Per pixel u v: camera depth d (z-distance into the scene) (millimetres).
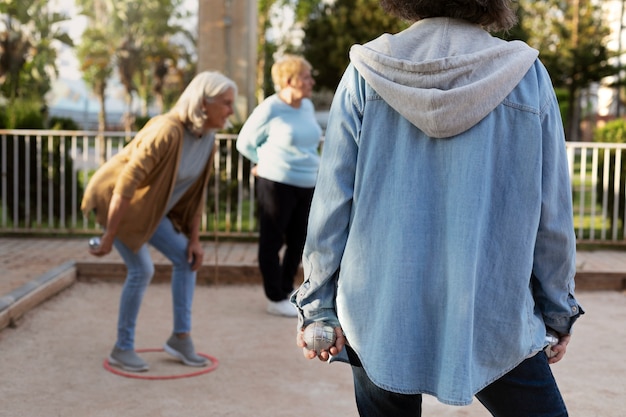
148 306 6316
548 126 1857
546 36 32969
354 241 1887
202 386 4301
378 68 1865
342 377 4512
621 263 7852
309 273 1955
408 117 1822
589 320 6117
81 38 45219
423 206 1837
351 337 1892
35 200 9273
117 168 4355
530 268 1848
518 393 1933
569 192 1903
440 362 1803
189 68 48812
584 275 7254
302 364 4762
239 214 8750
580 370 4738
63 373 4453
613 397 4234
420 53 1876
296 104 5914
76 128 16531
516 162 1837
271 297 6066
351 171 1908
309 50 25391
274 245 5992
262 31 32375
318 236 1923
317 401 4086
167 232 4531
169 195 4285
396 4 2004
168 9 45969
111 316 5879
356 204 1893
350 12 24766
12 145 9102
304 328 1988
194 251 4613
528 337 1865
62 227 9008
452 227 1801
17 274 6699
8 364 4578
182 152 4316
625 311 6445
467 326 1771
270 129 5883
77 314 5891
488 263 1829
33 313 5801
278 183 5875
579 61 32156
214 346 5152
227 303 6504
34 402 3959
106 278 7098
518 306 1833
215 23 11992
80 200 9570
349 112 1915
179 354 4684
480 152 1799
